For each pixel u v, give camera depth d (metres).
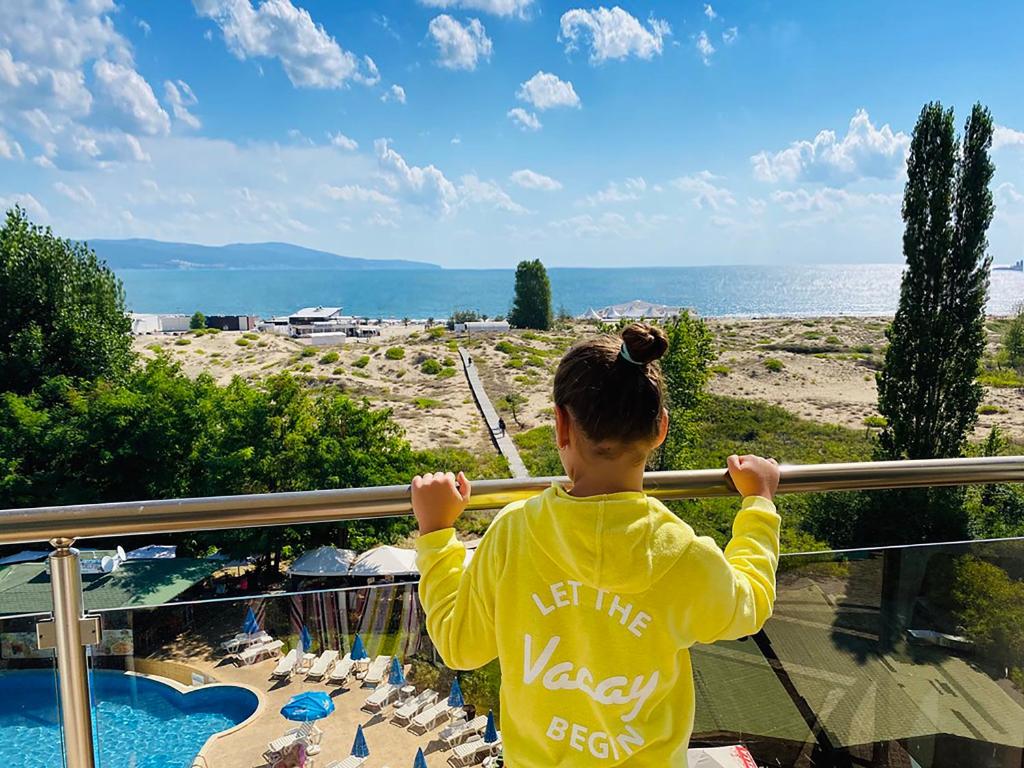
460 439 47.62
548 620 1.08
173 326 132.62
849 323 86.62
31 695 1.50
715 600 1.06
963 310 28.39
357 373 65.06
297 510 1.45
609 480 1.12
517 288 97.81
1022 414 44.91
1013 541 1.90
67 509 1.40
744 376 59.88
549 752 1.10
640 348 1.07
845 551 1.81
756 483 1.44
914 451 29.45
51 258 33.62
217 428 25.48
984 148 27.80
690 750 1.74
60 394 29.95
